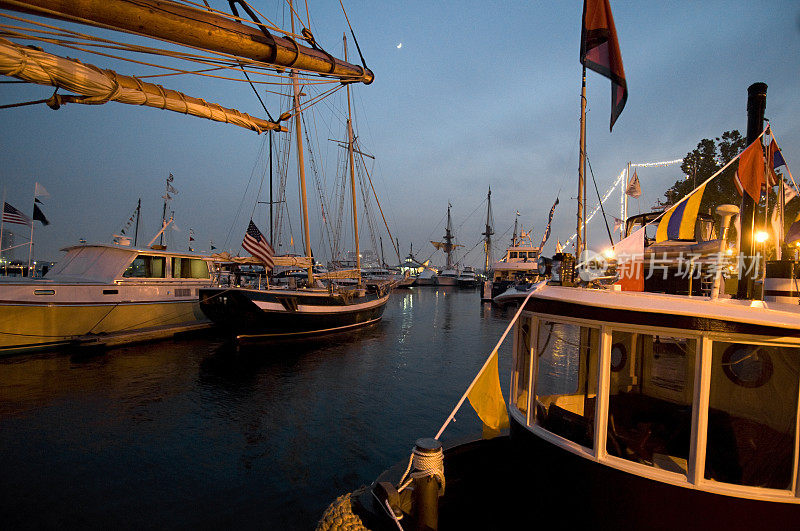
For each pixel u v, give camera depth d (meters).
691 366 3.63
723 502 3.04
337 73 4.91
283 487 6.79
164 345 17.11
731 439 3.33
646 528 3.27
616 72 4.32
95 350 15.57
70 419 9.21
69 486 6.57
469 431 9.20
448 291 71.06
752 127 4.75
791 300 4.13
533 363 4.23
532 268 44.19
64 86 4.10
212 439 8.50
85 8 2.97
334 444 8.42
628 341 3.96
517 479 4.55
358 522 3.92
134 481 6.80
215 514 6.00
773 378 3.14
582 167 4.61
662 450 3.61
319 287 25.48
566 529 3.75
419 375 13.91
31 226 18.27
